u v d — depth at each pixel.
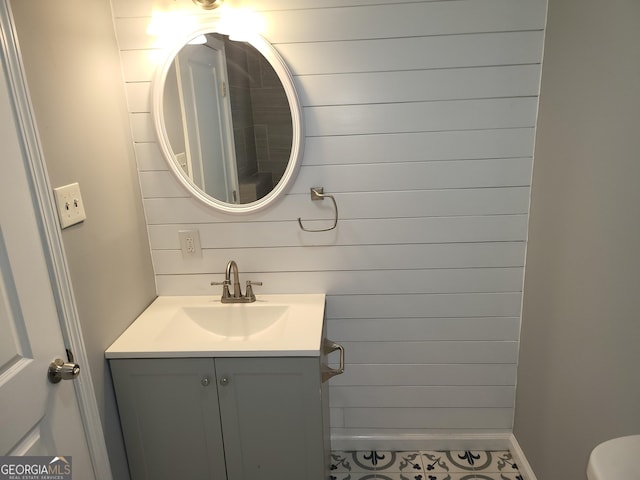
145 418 1.53
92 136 1.39
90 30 1.39
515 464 1.91
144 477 1.61
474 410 1.96
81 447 1.33
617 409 1.14
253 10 1.54
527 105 1.58
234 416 1.52
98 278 1.41
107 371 1.46
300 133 1.61
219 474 1.60
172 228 1.76
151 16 1.55
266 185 1.68
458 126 1.62
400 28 1.54
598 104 1.20
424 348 1.88
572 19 1.33
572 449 1.40
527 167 1.64
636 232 1.04
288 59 1.58
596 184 1.21
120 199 1.55
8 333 1.06
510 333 1.84
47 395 1.18
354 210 1.72
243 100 1.60
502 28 1.52
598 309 1.22
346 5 1.52
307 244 1.77
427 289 1.80
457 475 1.87
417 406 1.96
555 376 1.51
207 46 1.56
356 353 1.90
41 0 1.17
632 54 1.05
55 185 1.20
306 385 1.47
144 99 1.62
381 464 1.95
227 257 1.79
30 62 1.12
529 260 1.70
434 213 1.71
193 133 1.63
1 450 1.03
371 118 1.62
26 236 1.10
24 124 1.09
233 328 1.76
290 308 1.71
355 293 1.82
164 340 1.53
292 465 1.58
